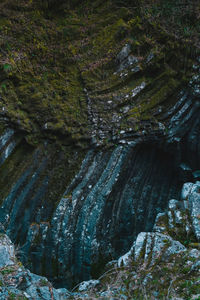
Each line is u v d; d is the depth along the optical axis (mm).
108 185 7016
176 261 4781
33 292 4367
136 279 4723
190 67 7293
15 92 6293
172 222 6039
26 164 6434
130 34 7051
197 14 7383
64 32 6762
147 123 7148
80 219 6836
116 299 4426
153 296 4297
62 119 6555
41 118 6438
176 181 8477
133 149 7215
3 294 4078
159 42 7172
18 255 6348
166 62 7254
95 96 6816
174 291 4238
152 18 7141
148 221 8148
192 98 7426
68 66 6777
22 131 6324
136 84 7090
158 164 8148
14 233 6406
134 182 7750
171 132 7477
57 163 6676
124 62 7008
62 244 6637
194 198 6031
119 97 6938
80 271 6883
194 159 8172
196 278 4324
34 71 6492
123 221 7734
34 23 6535
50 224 6582
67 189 6676
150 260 5008
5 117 6102
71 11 6871
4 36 6238
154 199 8266
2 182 6336
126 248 7754
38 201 6566
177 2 7441
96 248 7031
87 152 6816
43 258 6543
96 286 5207
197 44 7238
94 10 7004
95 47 6887
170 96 7348
